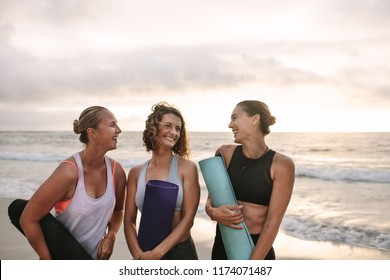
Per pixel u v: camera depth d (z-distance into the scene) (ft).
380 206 27.17
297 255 16.57
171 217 8.09
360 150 80.89
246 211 8.31
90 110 7.91
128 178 8.89
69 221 7.97
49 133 163.94
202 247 17.07
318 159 67.00
